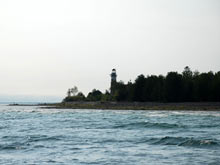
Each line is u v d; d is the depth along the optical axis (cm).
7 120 7112
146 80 18962
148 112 11325
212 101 16400
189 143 3278
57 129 4866
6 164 2425
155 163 2452
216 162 2481
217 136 3953
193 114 9594
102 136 3947
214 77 17000
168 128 4978
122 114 9762
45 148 3097
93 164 2422
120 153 2842
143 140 3569
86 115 9212
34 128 5053
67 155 2758
